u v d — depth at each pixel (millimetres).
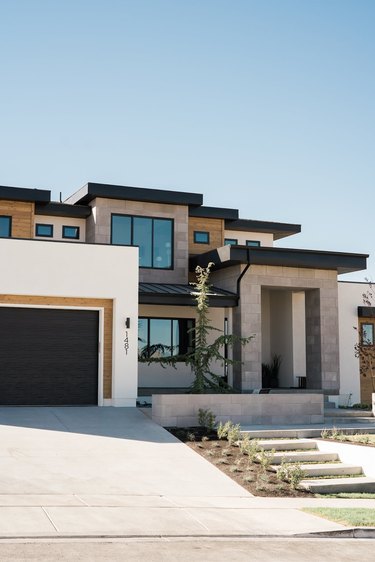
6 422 16859
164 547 8898
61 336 20109
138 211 25703
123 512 10578
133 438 16031
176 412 17641
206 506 11383
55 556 8117
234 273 24328
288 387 26984
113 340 20312
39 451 14312
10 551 8250
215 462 14414
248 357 23656
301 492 12984
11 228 24531
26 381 19641
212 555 8586
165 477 13148
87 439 15656
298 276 24844
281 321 27859
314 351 25297
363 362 26562
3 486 11680
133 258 20750
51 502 10883
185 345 25703
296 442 16203
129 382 20172
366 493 13523
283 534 9906
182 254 26125
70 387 20031
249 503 11852
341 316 27109
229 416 18312
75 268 20125
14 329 19688
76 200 26188
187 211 26500
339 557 8828
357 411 21469
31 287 19625
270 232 29672
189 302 23250
